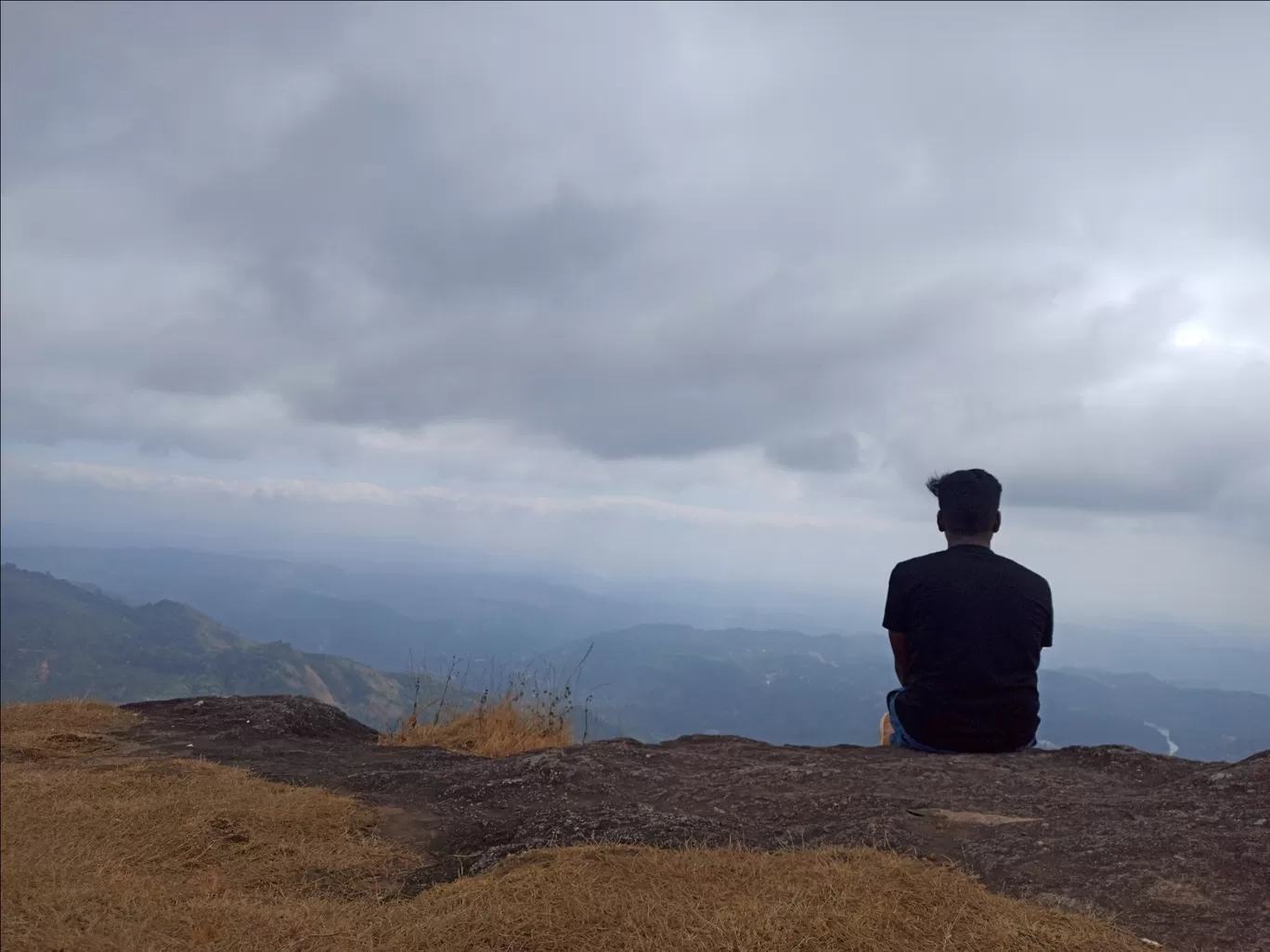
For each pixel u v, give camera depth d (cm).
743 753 524
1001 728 483
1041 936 210
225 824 375
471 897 254
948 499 527
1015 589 491
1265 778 341
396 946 227
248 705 698
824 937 208
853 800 356
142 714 676
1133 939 214
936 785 390
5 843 330
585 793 421
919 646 498
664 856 282
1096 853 275
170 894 283
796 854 283
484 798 428
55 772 475
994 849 287
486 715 758
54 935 244
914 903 230
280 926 249
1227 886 244
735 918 220
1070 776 410
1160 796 346
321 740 641
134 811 383
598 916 229
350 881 318
